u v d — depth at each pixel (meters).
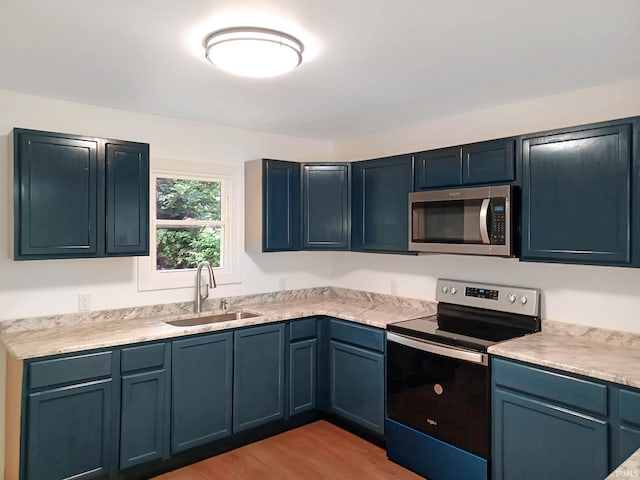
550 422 2.13
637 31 1.82
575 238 2.29
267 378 3.18
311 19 1.71
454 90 2.62
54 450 2.31
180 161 3.31
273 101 2.82
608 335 2.47
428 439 2.66
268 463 2.88
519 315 2.81
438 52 2.04
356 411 3.20
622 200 2.13
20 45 1.95
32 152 2.44
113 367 2.49
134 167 2.78
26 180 2.43
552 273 2.71
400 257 3.61
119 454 2.53
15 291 2.66
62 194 2.53
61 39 1.89
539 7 1.62
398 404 2.85
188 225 3.39
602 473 1.96
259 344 3.14
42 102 2.74
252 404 3.11
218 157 3.52
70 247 2.56
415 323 2.95
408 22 1.74
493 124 3.00
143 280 3.15
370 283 3.86
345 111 3.10
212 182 3.56
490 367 2.38
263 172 3.48
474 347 2.43
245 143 3.67
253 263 3.73
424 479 2.68
